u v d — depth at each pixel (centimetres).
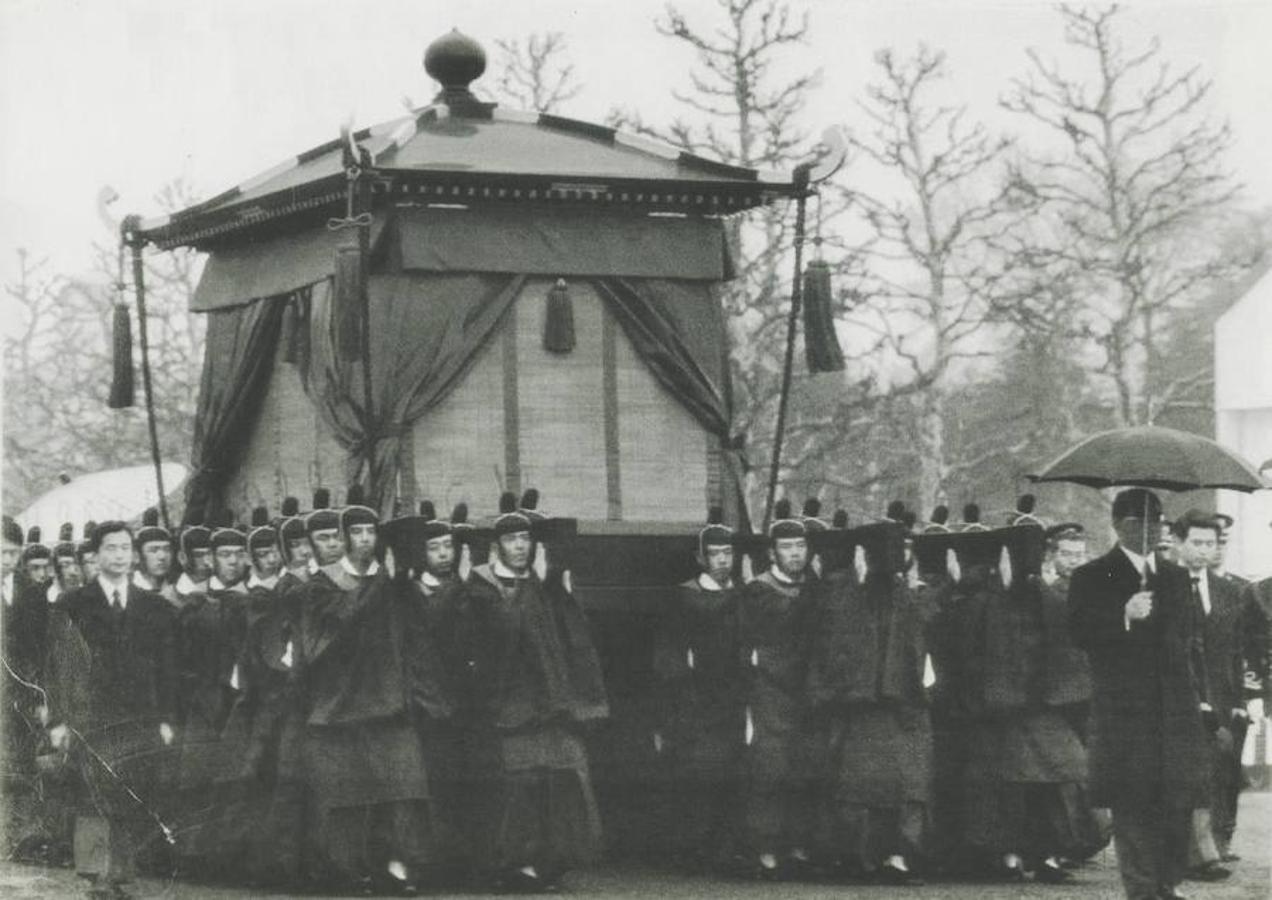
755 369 2284
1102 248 2416
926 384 2320
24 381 2912
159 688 1448
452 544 1439
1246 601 1714
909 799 1440
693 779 1496
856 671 1446
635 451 1636
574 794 1389
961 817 1505
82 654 1423
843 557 1478
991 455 2372
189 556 1598
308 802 1388
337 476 1638
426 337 1576
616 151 1667
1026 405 2394
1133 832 1239
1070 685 1495
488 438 1595
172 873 1484
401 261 1573
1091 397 2408
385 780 1360
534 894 1379
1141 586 1238
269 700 1426
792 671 1478
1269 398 2386
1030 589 1499
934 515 1603
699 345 1655
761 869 1467
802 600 1488
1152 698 1238
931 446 2328
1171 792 1230
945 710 1516
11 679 1566
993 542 1512
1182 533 1606
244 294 1750
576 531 1480
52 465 2952
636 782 1542
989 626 1491
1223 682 1603
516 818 1376
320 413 1622
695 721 1497
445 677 1413
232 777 1438
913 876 1449
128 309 1795
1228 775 1603
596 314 1633
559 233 1617
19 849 1545
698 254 1658
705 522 1647
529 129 1702
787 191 1642
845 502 2345
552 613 1410
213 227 1736
